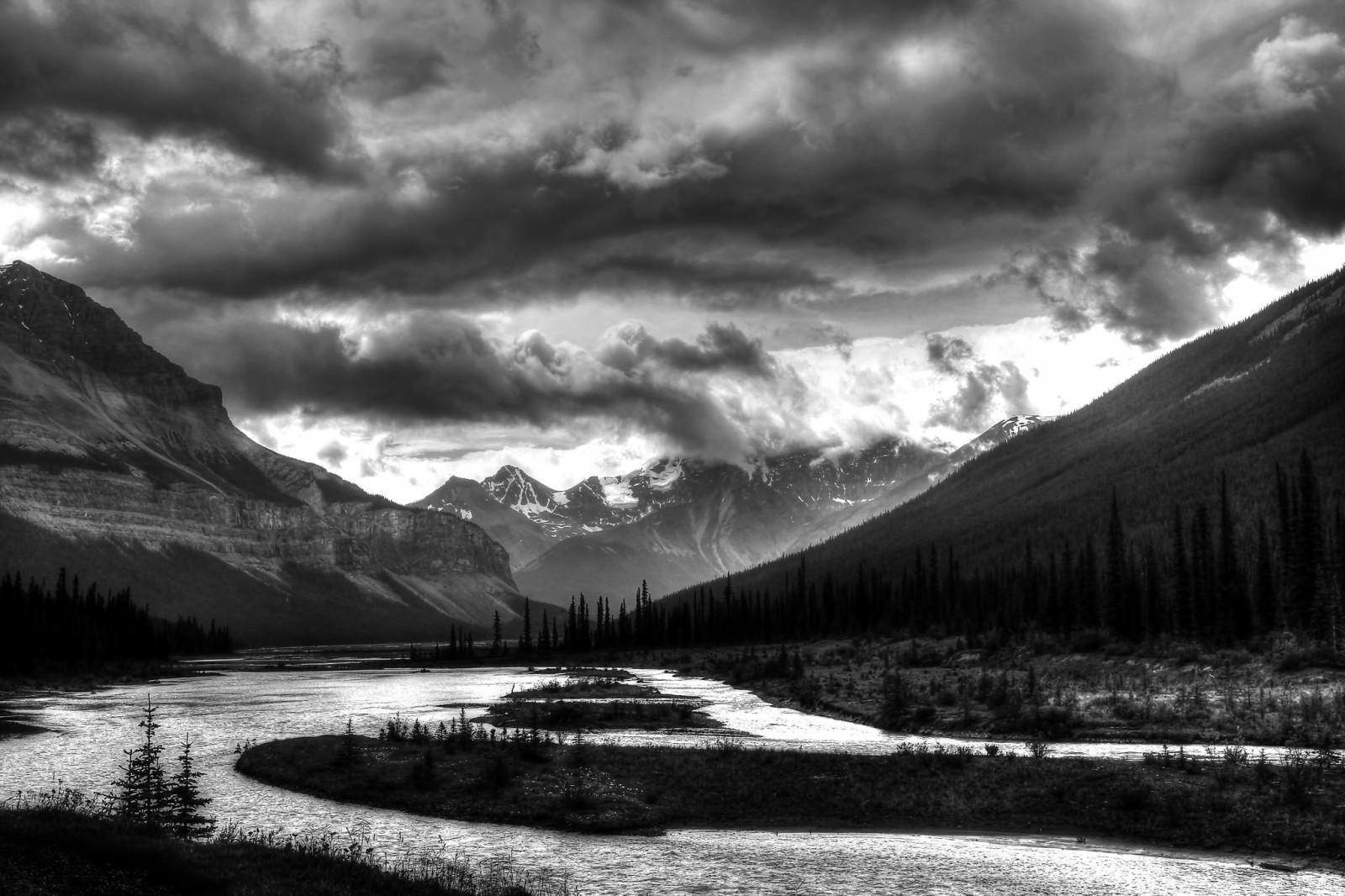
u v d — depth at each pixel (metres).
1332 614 105.50
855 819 55.16
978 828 53.00
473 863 46.72
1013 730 79.81
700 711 106.38
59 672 190.38
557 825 54.25
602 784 61.59
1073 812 54.28
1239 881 43.12
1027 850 48.81
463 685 173.75
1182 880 43.38
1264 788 54.22
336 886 37.62
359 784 62.84
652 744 79.06
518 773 63.94
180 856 38.84
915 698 100.25
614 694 134.62
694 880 44.19
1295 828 49.34
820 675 140.62
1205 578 132.88
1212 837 49.38
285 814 57.28
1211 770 58.25
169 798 53.19
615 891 42.44
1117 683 98.94
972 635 163.75
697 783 61.62
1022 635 155.38
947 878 44.34
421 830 53.50
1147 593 143.62
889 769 62.47
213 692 159.25
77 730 97.62
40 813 43.91
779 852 48.91
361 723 101.94
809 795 58.88
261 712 116.56
